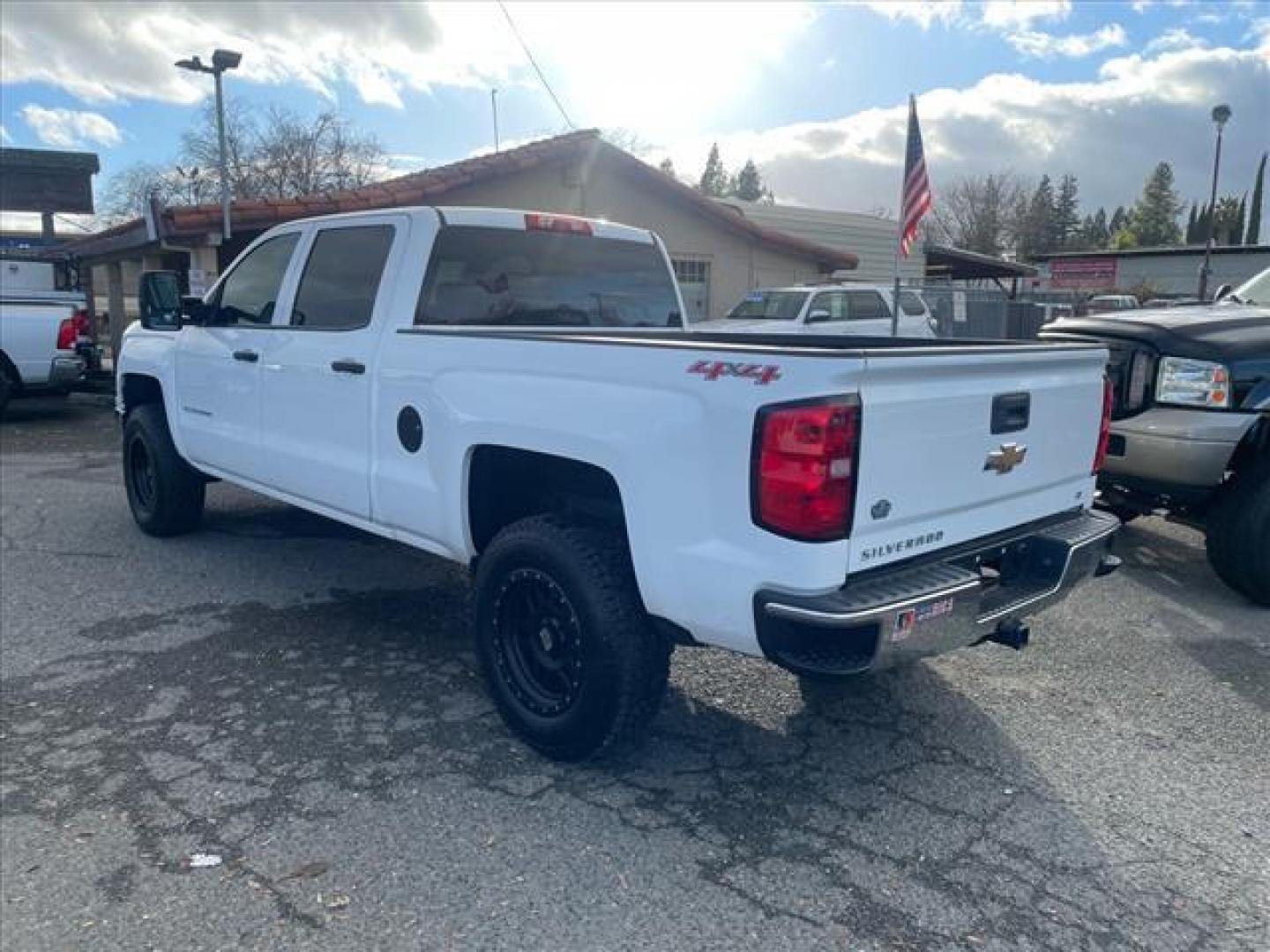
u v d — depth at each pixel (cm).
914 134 1129
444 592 541
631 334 466
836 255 1822
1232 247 4366
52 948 248
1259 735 377
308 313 476
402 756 351
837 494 267
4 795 321
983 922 263
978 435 315
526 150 1416
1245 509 501
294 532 666
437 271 422
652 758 353
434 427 382
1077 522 376
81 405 1438
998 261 2627
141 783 330
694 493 289
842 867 288
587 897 272
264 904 266
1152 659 452
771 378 271
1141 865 291
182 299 553
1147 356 538
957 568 306
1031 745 368
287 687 411
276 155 2897
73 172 2219
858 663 273
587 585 319
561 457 330
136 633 471
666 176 1559
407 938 254
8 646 452
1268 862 294
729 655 454
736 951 251
